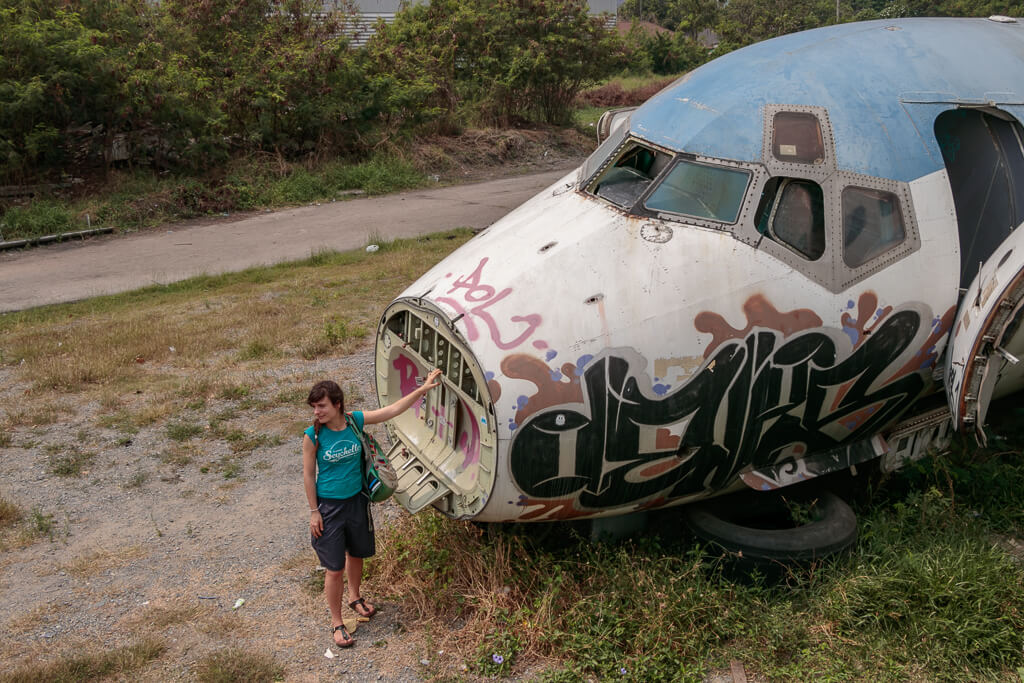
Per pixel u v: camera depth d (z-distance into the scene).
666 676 4.71
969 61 6.16
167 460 7.89
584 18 32.09
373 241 17.75
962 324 5.36
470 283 5.47
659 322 5.11
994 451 6.90
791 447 5.58
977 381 5.20
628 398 5.04
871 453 5.91
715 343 5.14
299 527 6.69
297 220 20.70
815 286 5.29
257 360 10.54
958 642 4.79
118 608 5.68
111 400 9.20
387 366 6.18
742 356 5.17
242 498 7.18
